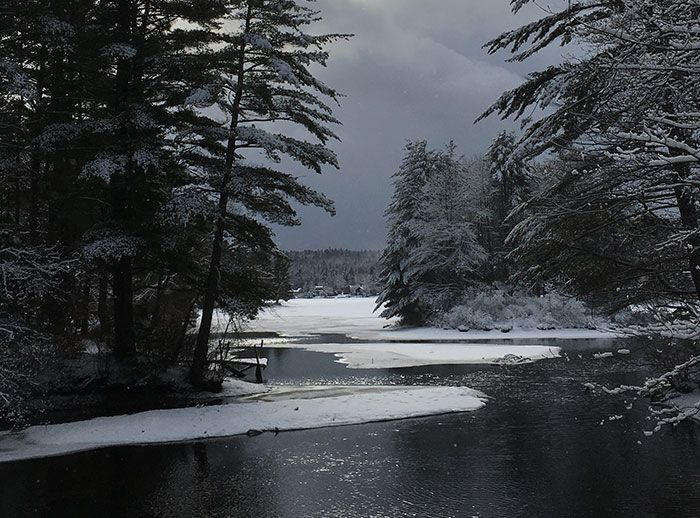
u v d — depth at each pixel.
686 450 13.88
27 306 18.05
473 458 13.88
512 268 54.88
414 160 58.69
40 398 19.81
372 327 60.72
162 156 20.14
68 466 13.70
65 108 21.31
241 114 22.03
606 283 12.96
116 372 21.14
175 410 18.31
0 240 17.92
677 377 16.47
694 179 6.71
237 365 30.00
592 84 10.02
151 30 21.62
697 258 10.49
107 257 18.75
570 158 9.81
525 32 14.38
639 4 5.66
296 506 10.92
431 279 55.25
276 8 20.48
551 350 33.44
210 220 20.64
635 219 12.10
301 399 20.58
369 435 16.42
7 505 11.16
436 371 28.45
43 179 21.09
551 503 10.77
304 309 106.12
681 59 5.45
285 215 21.28
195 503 11.17
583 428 16.47
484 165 57.28
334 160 20.89
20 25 18.48
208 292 21.77
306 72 21.58
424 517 10.26
